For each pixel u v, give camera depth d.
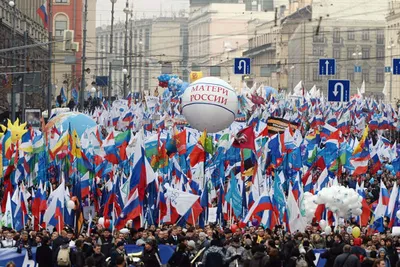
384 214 42.00
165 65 151.88
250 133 47.12
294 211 40.69
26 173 50.78
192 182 46.94
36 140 50.72
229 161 50.66
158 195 40.94
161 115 84.69
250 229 38.25
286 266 33.75
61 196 38.47
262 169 50.12
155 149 50.59
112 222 40.84
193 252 34.91
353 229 38.72
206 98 55.94
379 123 94.94
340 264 31.31
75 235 37.84
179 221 41.16
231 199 43.06
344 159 53.78
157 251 32.47
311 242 37.69
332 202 40.97
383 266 29.81
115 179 41.16
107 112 84.19
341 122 85.06
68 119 64.19
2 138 50.28
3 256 34.41
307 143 59.19
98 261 31.69
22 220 40.03
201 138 47.59
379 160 61.72
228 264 32.75
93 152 50.81
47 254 33.91
